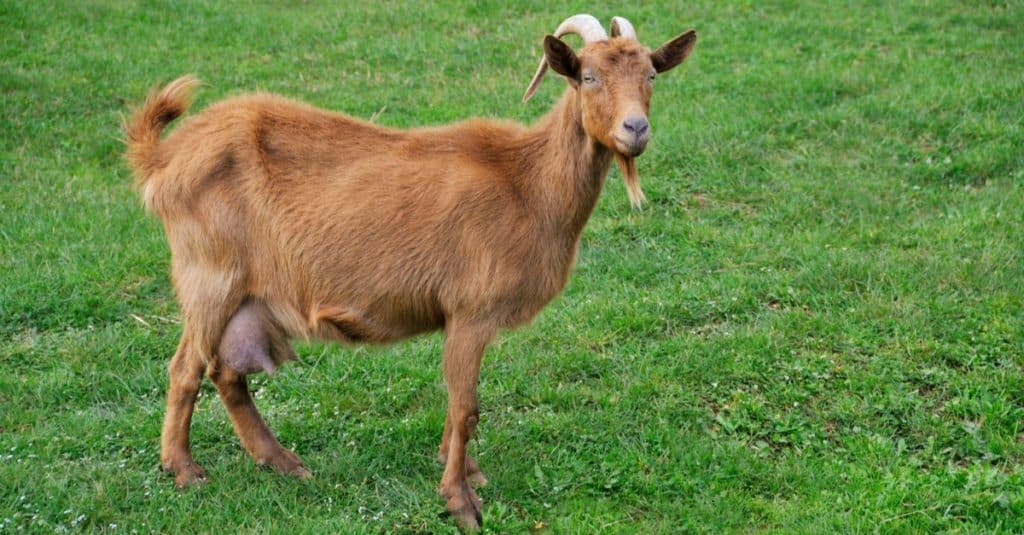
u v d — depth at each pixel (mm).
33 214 8250
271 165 5203
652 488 5438
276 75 11195
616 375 6473
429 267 5102
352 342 5371
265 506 5207
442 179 5160
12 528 4875
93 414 6000
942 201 8562
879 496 5258
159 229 8133
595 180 5195
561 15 12938
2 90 10422
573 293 7453
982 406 6000
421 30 12602
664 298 7254
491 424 6055
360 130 5379
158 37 12055
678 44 5398
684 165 9250
